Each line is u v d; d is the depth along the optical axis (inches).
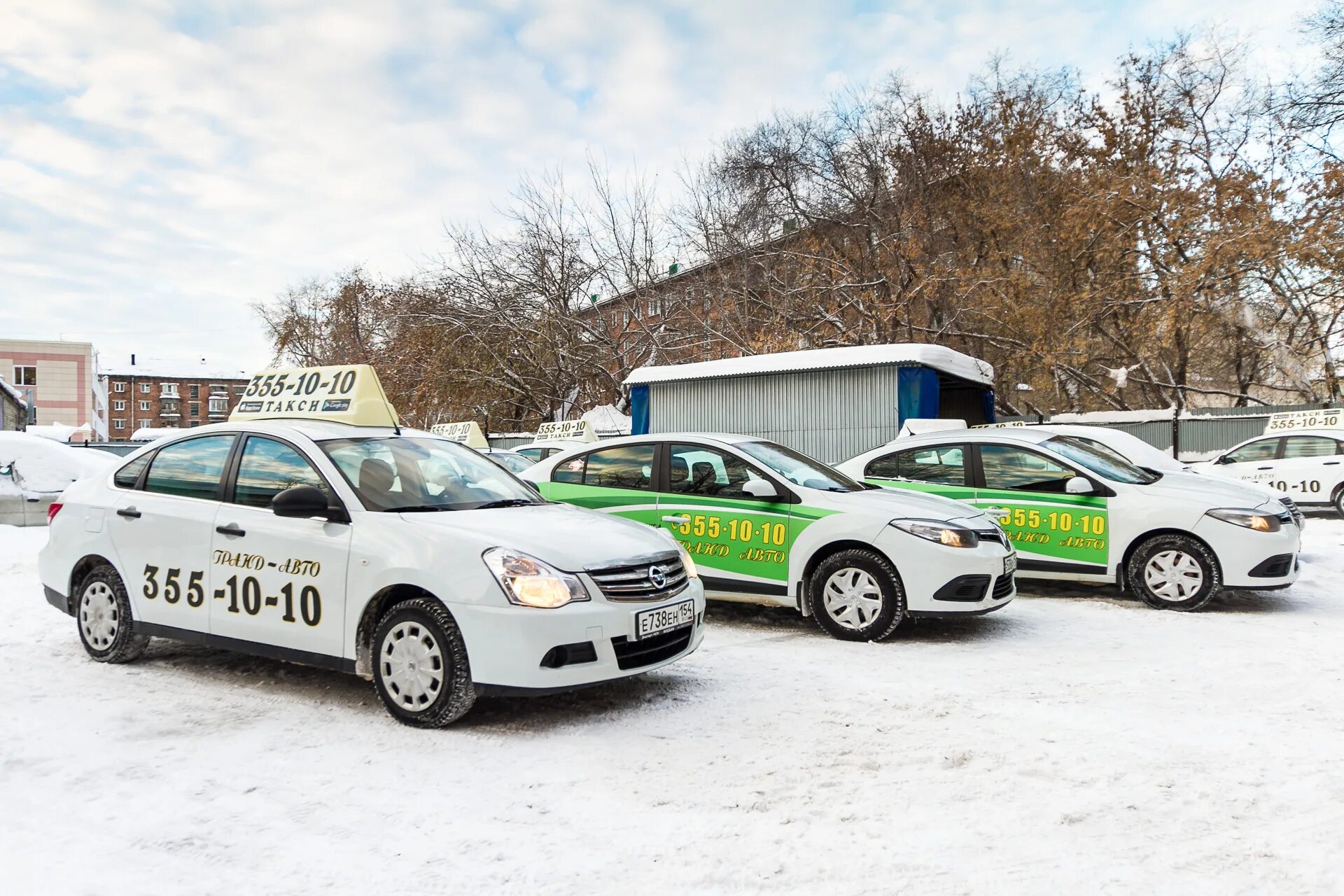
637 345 1202.0
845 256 1044.5
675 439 290.0
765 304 1066.1
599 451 300.5
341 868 115.3
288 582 188.2
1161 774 145.3
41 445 587.8
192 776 146.9
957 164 1011.9
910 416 539.5
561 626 163.9
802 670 216.5
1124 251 891.4
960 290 936.9
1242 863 114.6
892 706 185.6
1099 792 138.0
